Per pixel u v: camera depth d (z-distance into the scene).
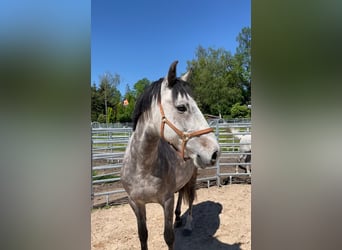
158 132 1.75
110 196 4.68
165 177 2.04
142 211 2.16
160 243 2.91
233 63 28.31
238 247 2.80
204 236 3.08
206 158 1.55
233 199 4.46
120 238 3.04
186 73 1.93
